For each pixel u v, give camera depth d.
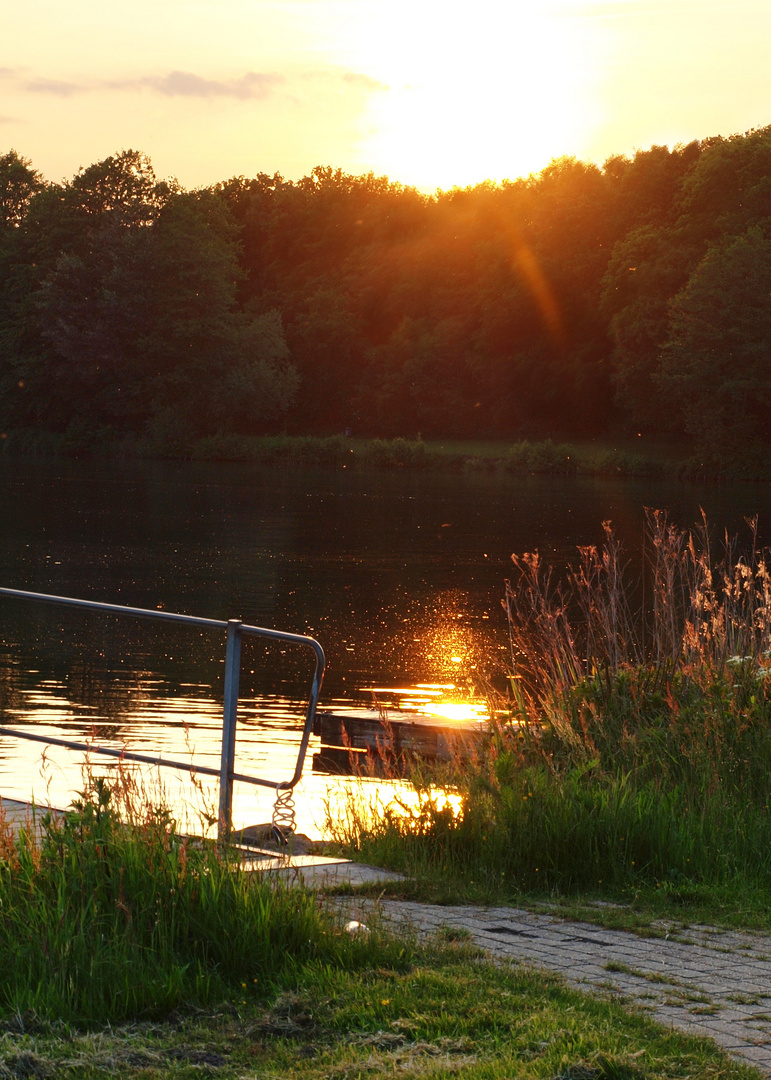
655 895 5.79
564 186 98.88
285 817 5.91
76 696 14.38
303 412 100.31
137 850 4.50
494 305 96.12
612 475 76.12
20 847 4.65
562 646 9.66
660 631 9.57
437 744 10.55
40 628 19.62
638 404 82.81
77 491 53.06
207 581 26.12
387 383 97.88
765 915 5.53
